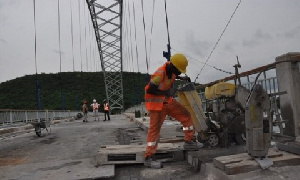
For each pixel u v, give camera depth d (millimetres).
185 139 4926
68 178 3973
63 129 15422
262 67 5059
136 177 4133
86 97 89438
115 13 54938
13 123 16906
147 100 4633
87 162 5059
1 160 6094
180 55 4617
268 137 3400
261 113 3422
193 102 4793
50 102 82688
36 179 4059
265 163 3303
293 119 4387
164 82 4582
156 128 4637
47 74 100750
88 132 12492
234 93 4797
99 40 63062
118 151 4832
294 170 3232
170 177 4000
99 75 105750
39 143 9195
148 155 4578
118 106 74188
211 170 3650
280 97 4684
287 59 4484
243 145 4812
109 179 4074
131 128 13391
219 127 4898
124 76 97312
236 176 3201
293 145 3764
